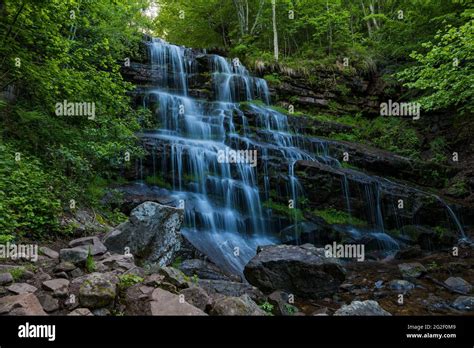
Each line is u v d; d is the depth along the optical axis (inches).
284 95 706.2
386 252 386.0
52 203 229.9
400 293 255.0
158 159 413.4
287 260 245.1
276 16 884.0
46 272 164.4
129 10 493.7
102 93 346.0
